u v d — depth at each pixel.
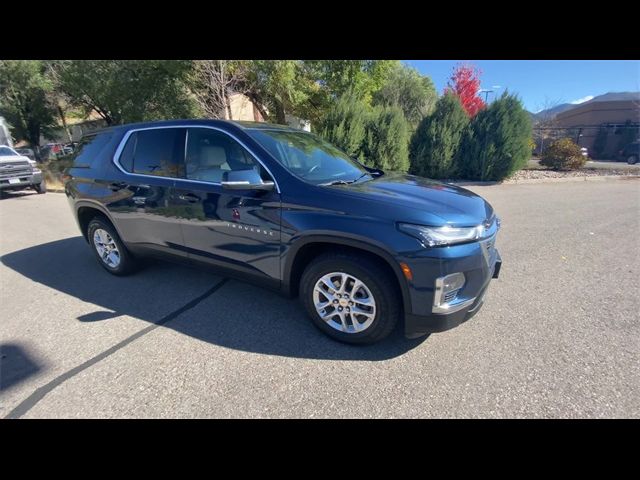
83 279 4.08
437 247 2.19
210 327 2.95
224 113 12.13
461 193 2.85
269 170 2.73
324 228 2.43
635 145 22.89
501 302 3.29
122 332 2.91
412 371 2.35
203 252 3.15
